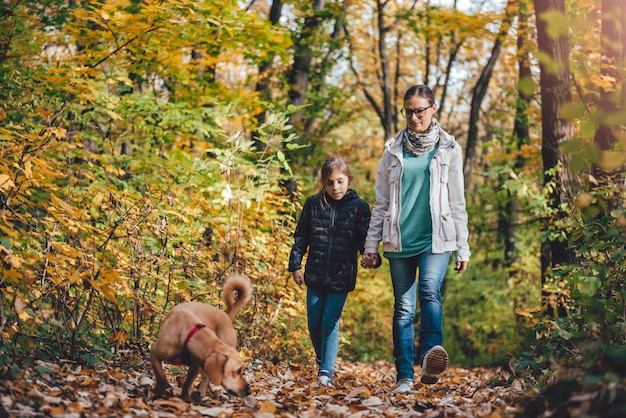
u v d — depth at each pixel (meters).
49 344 4.87
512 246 15.59
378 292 15.92
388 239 5.38
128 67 9.22
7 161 4.63
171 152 9.83
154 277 5.61
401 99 22.14
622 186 6.19
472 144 17.77
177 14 7.84
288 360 7.41
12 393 3.53
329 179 5.57
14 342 4.20
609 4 6.28
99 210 6.13
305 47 14.05
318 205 5.63
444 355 4.91
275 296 7.20
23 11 6.96
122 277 5.25
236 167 7.39
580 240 7.24
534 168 13.79
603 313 4.81
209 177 7.57
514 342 12.28
